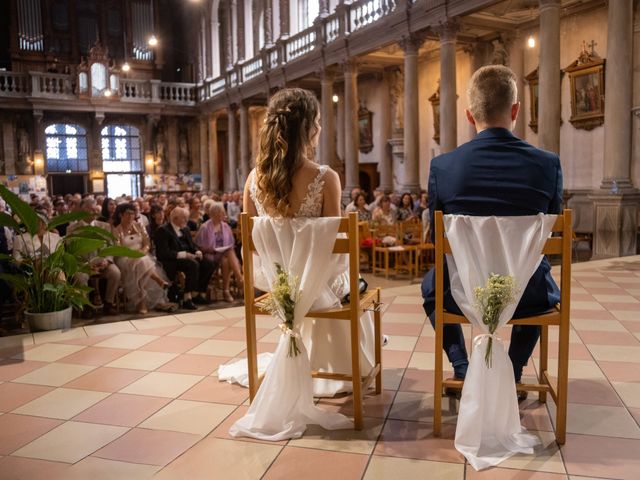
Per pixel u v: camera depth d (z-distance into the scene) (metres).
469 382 2.74
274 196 2.96
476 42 15.84
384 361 4.18
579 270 8.09
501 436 2.74
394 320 5.36
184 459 2.74
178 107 28.80
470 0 12.32
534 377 3.73
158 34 32.09
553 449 2.74
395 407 3.32
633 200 10.09
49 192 27.03
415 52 14.38
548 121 10.95
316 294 2.95
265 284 3.26
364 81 20.81
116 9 31.20
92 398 3.57
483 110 2.96
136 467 2.67
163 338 4.92
